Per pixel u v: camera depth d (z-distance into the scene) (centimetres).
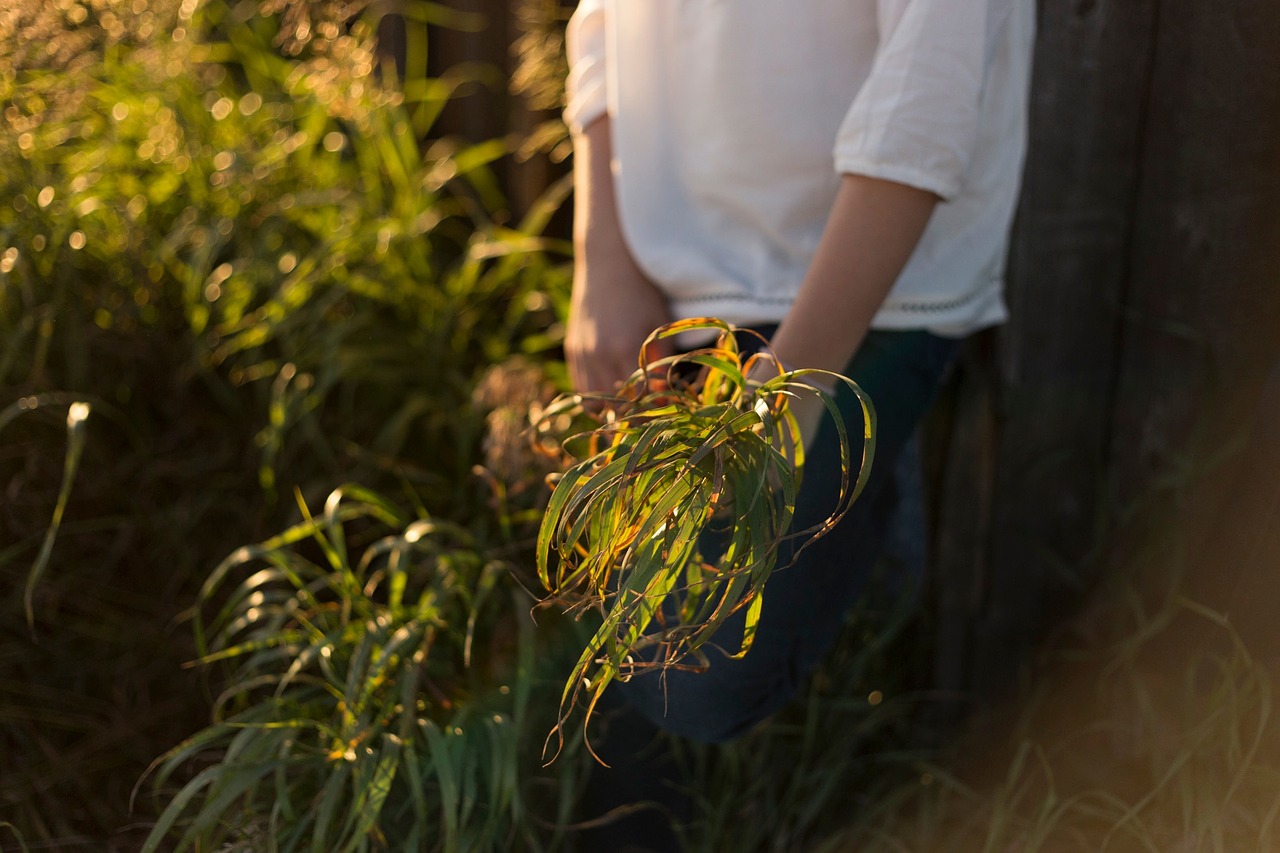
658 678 105
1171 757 117
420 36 206
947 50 89
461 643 129
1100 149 127
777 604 102
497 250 176
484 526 142
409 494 154
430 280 185
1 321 152
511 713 122
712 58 109
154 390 163
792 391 90
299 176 188
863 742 145
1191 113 120
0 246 150
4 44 139
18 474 147
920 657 154
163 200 174
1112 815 114
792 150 107
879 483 112
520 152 202
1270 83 113
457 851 106
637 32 116
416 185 192
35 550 144
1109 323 133
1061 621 142
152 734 134
